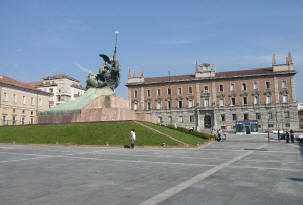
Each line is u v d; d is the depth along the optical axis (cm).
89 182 897
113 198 698
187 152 2016
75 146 2511
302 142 3425
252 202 662
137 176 1003
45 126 3297
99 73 3881
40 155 1728
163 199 687
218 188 808
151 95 9625
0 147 2384
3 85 6844
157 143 2578
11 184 866
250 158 1611
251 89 8612
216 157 1666
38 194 739
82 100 3628
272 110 8312
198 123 8962
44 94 8525
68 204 646
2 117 6731
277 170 1141
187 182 895
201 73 9206
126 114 3478
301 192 760
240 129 7481
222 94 8875
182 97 9269
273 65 8450
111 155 1750
